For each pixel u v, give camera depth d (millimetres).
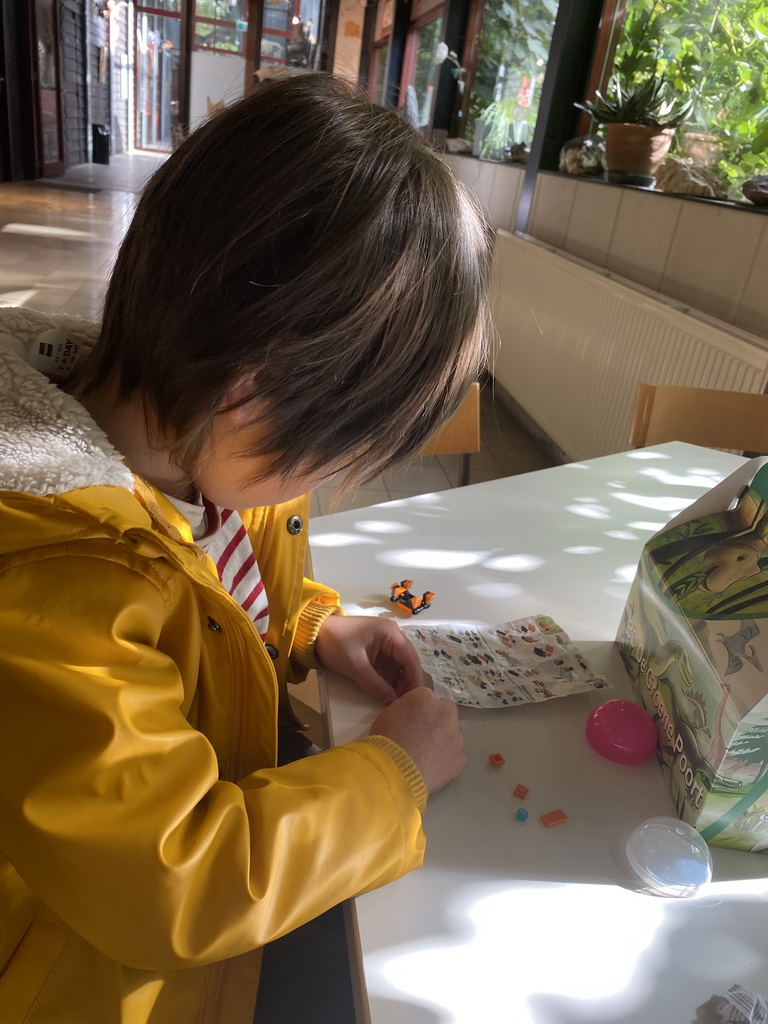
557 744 729
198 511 639
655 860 595
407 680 781
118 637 481
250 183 445
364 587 952
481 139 5535
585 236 3623
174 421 496
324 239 438
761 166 2740
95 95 12758
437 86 6410
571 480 1329
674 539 781
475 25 6055
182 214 463
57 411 517
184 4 12570
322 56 11906
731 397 1732
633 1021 502
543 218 4160
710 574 702
